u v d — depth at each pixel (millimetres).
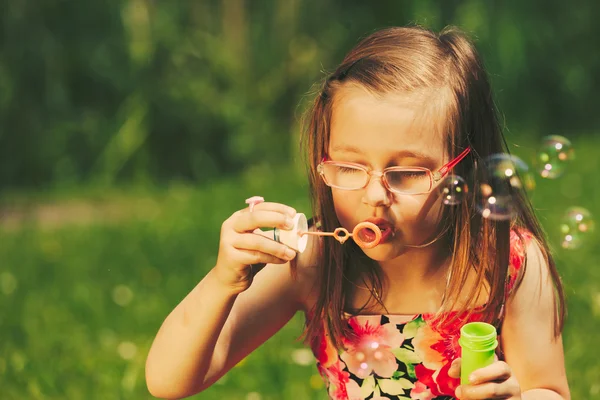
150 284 6656
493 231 2893
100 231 8430
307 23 12398
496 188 2898
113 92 11383
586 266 6352
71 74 11219
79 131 11141
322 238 2994
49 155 11000
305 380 4832
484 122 2896
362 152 2682
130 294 6449
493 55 12555
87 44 11297
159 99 11430
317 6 12430
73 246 7938
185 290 6457
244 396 4668
